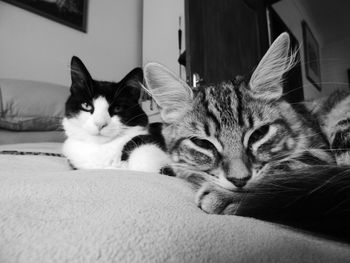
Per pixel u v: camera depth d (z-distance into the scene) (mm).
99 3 652
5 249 67
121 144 258
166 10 634
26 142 435
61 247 65
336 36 1064
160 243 71
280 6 755
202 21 455
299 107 195
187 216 92
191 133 194
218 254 73
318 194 105
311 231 105
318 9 938
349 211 99
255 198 114
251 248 78
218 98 195
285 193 110
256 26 604
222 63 482
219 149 178
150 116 388
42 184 110
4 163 209
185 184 154
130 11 714
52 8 563
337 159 159
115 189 113
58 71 573
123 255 64
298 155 163
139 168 222
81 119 264
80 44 613
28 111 444
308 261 79
